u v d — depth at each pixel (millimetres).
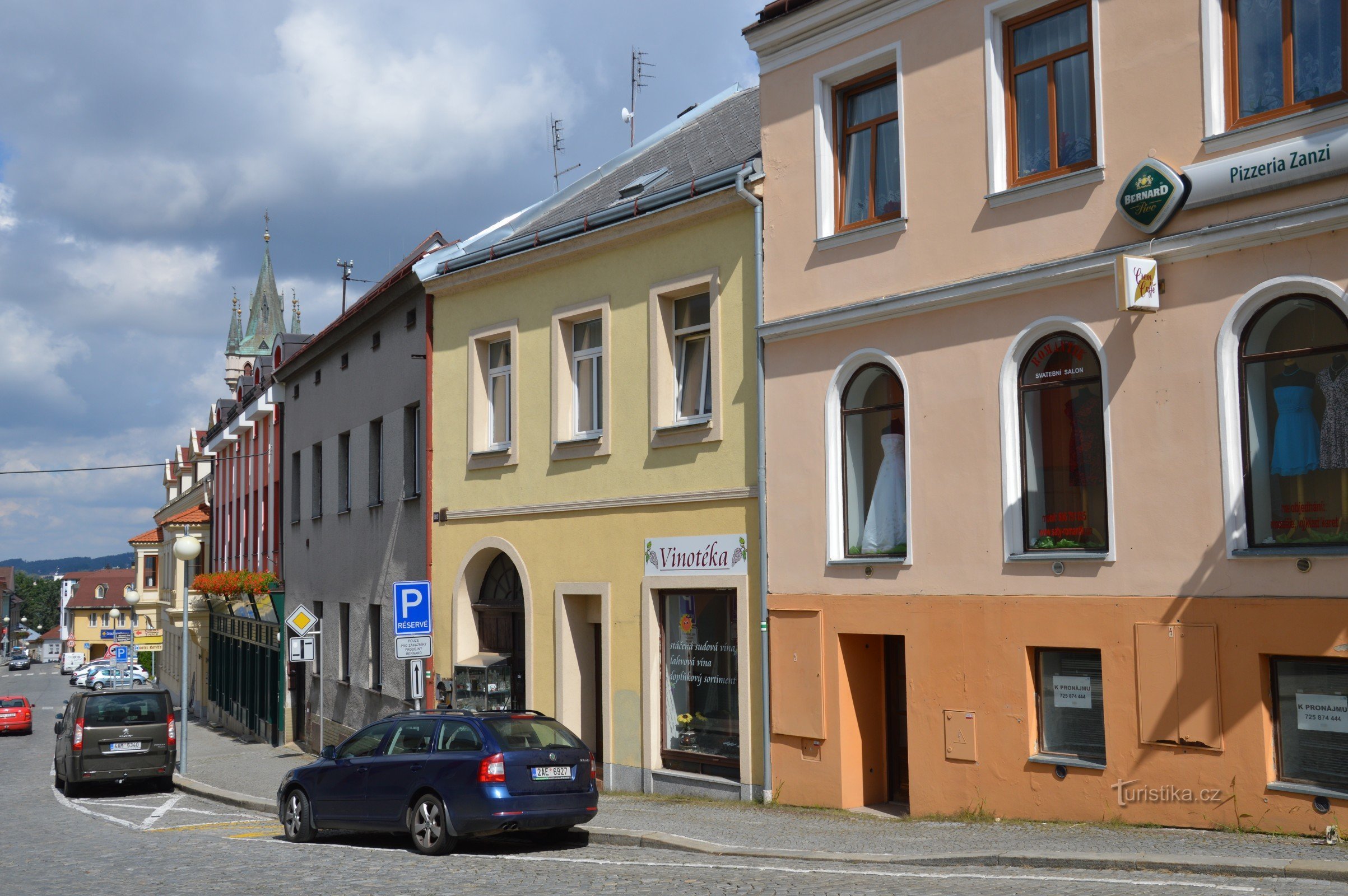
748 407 16547
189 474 66562
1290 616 10977
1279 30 11539
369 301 26266
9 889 11633
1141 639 12016
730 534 16656
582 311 19484
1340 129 10891
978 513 13594
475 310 22078
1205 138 11828
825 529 15305
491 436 22000
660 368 18000
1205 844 10711
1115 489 12367
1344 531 10953
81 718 23500
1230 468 11516
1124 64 12547
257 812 20500
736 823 14180
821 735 15141
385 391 26156
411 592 19125
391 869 11984
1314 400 11172
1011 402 13383
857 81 15500
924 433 14211
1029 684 13039
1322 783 10891
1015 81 13695
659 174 20453
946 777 13719
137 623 76375
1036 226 13211
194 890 11102
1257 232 11344
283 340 36094
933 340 14172
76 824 18688
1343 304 10875
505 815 12703
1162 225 11969
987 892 9203
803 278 15727
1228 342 11609
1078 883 9562
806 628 15430
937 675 13883
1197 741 11555
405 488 24828
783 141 16125
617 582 18516
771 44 16234
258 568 39594
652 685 17781
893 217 14945
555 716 19562
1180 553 11844
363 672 27375
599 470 19000
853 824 13727
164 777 24328
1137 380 12266
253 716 40062
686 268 17625
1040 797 12812
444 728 13562
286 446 35656
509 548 20812
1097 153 12711
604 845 13461
